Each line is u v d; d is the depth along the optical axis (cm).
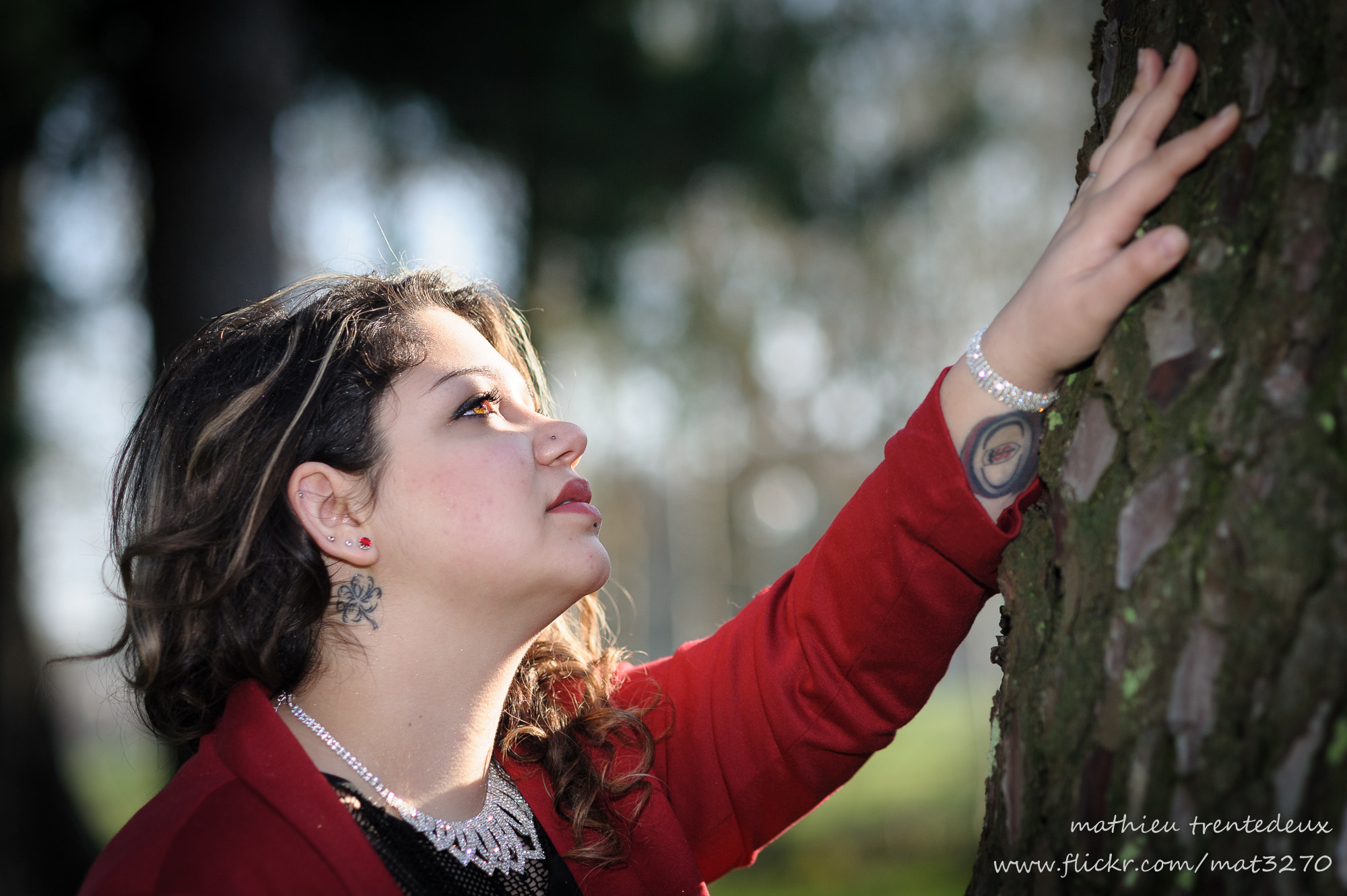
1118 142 97
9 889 696
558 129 623
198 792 110
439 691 122
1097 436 94
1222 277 87
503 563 117
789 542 2175
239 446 123
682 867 131
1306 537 77
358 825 110
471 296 152
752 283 1136
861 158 791
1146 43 102
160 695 128
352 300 132
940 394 111
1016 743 98
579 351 950
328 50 593
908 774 1326
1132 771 85
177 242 466
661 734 142
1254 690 78
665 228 717
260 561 121
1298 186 83
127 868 101
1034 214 1284
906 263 1215
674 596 2109
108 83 542
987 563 112
